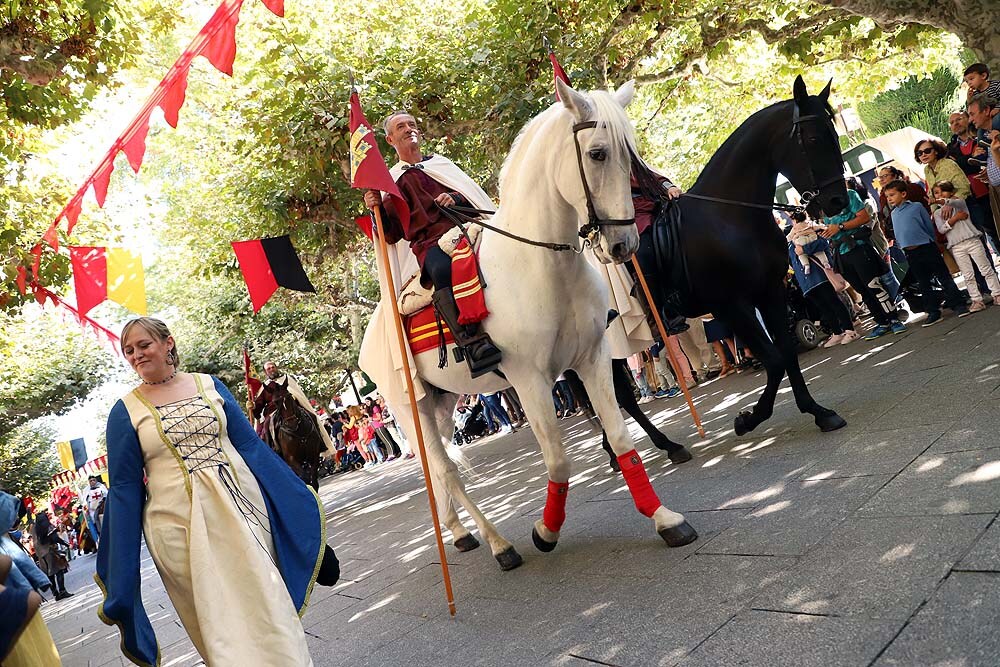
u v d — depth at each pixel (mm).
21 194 12617
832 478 4000
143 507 3152
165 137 18438
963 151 7898
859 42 13727
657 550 3959
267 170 14422
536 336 4160
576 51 12203
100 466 29781
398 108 12594
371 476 17484
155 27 11430
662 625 3062
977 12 9969
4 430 27891
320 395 28500
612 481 6070
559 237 4062
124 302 6977
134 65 10492
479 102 12922
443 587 4785
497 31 12938
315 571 3260
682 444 6402
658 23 13016
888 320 8203
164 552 3082
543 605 3793
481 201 5273
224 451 3264
